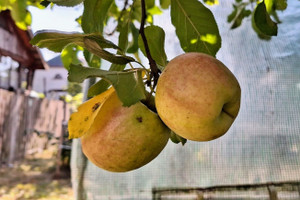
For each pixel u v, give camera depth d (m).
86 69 0.24
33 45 0.29
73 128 0.27
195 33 0.39
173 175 0.68
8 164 2.49
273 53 0.73
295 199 0.65
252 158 0.67
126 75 0.26
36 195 1.83
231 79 0.26
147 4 0.61
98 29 0.39
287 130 0.68
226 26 0.75
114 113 0.29
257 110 0.69
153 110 0.31
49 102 2.93
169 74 0.26
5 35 2.93
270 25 0.40
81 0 0.29
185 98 0.25
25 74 3.67
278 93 0.70
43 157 2.86
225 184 0.67
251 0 0.66
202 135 0.26
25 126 2.68
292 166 0.66
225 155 0.68
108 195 0.66
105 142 0.29
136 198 0.67
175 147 0.69
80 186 0.67
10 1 0.62
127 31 0.40
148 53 0.31
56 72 6.88
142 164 0.30
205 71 0.25
